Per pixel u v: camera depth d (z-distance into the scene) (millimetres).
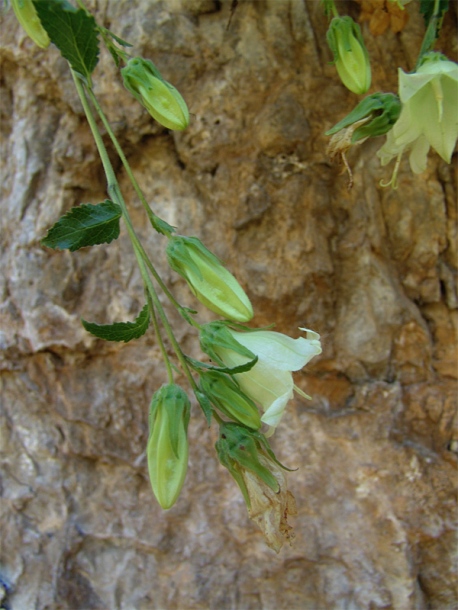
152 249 240
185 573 243
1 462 260
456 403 236
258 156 229
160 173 240
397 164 183
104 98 232
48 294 245
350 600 230
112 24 229
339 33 184
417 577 229
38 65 240
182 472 145
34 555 256
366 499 232
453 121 173
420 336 235
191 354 237
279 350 147
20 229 247
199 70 228
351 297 235
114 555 252
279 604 237
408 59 227
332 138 182
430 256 236
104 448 249
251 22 226
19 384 256
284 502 148
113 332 144
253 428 147
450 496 230
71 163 242
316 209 230
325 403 238
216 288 150
